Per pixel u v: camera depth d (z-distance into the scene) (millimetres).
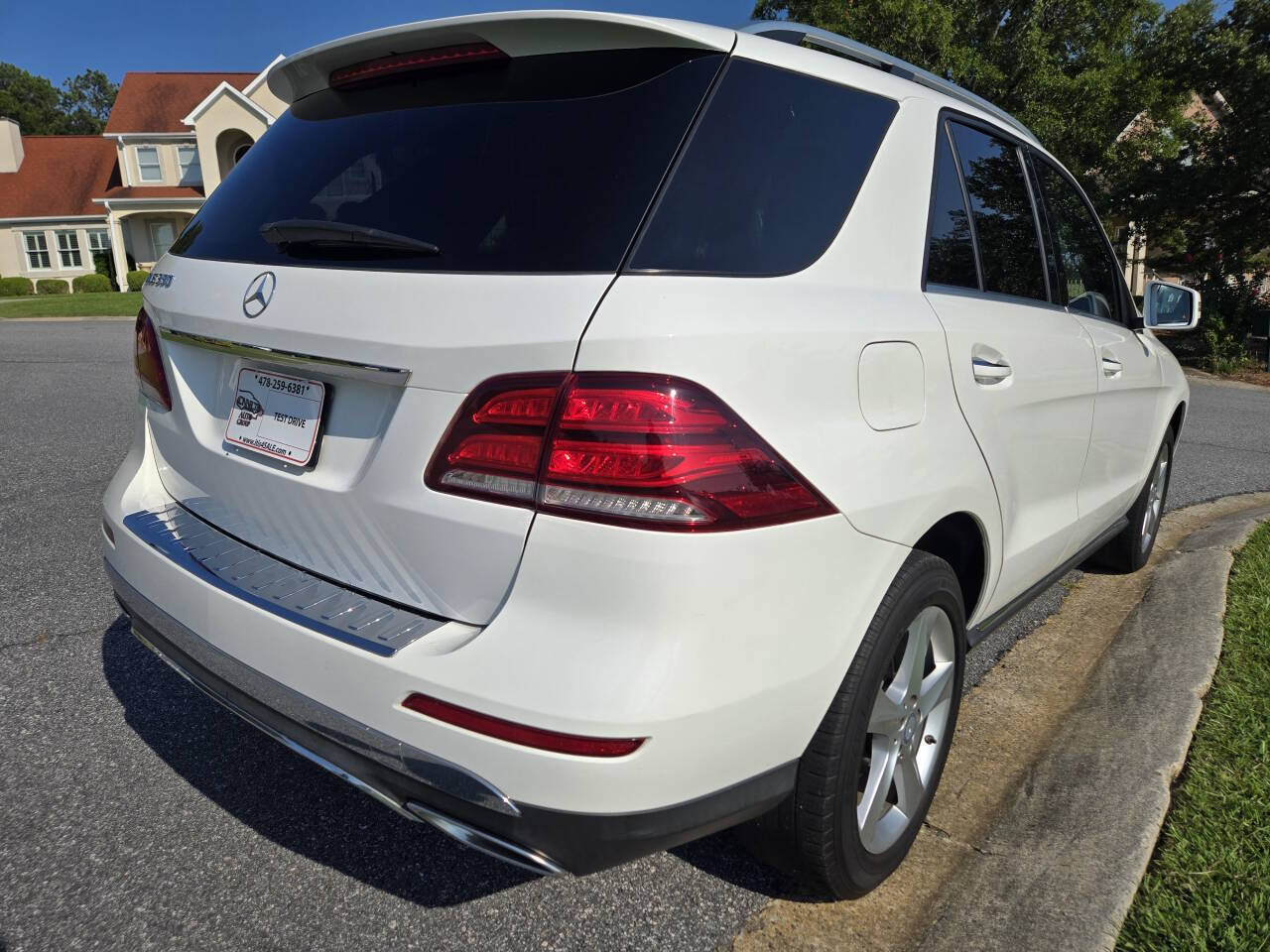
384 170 2074
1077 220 3410
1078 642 3627
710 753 1646
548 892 2229
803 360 1753
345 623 1791
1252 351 16609
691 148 1798
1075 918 2047
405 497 1758
